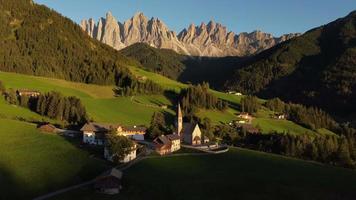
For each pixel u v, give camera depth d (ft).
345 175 564.30
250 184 475.31
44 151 545.03
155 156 572.10
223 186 460.96
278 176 519.60
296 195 454.40
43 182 447.01
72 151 552.00
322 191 475.72
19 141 581.53
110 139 533.14
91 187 440.86
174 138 627.46
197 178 484.33
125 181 453.58
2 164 485.56
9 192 419.13
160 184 453.17
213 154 616.80
